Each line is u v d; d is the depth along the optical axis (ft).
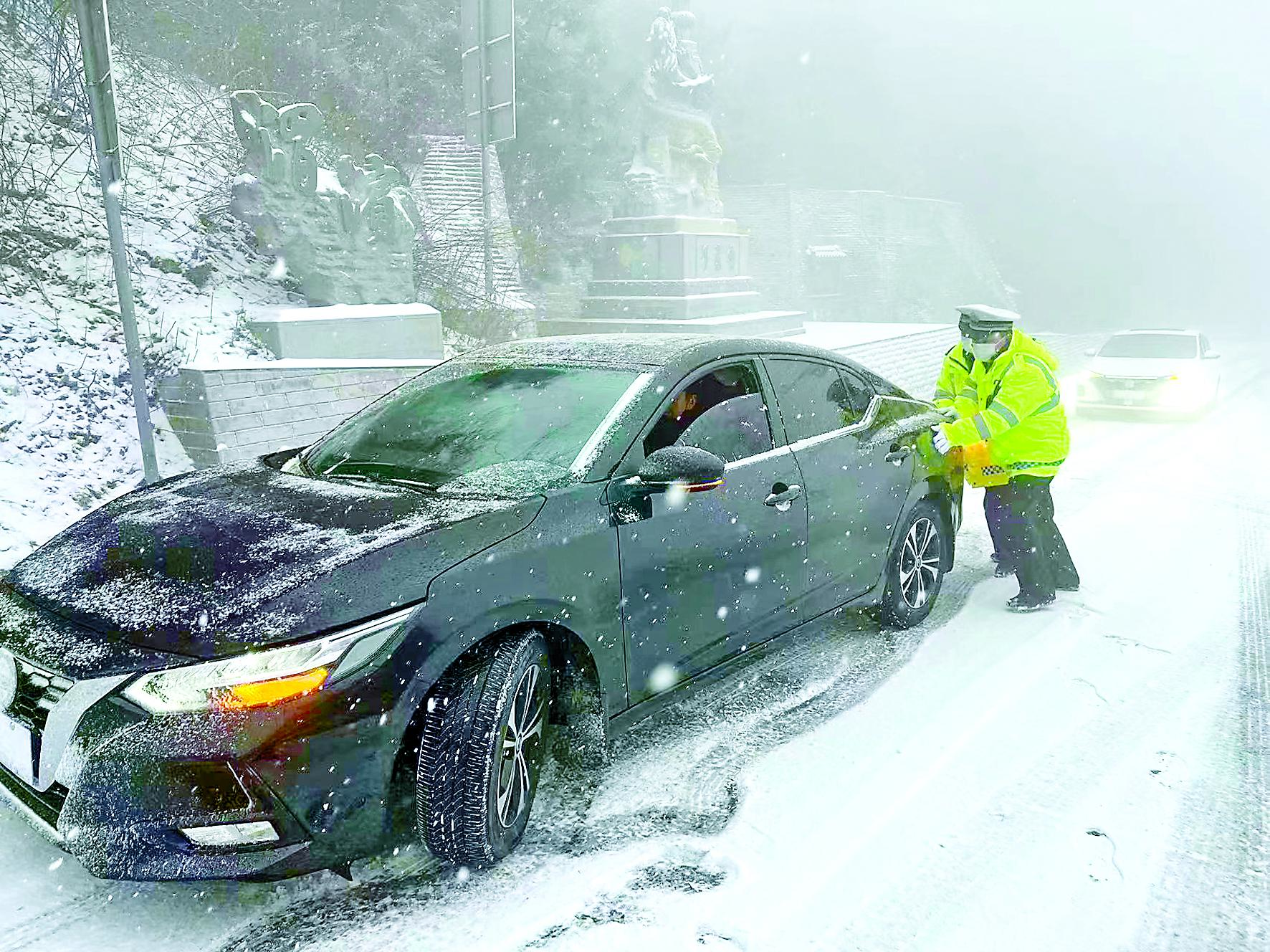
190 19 42.50
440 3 56.85
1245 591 18.70
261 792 7.89
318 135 34.24
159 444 23.50
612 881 9.29
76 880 9.30
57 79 33.45
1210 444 36.94
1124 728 12.66
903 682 14.21
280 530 9.51
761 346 13.76
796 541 13.19
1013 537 17.35
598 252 59.00
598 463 10.78
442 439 11.74
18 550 17.84
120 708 7.92
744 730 12.57
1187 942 8.53
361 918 8.73
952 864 9.61
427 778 8.89
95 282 28.09
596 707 10.53
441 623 8.75
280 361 25.08
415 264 40.81
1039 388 16.84
